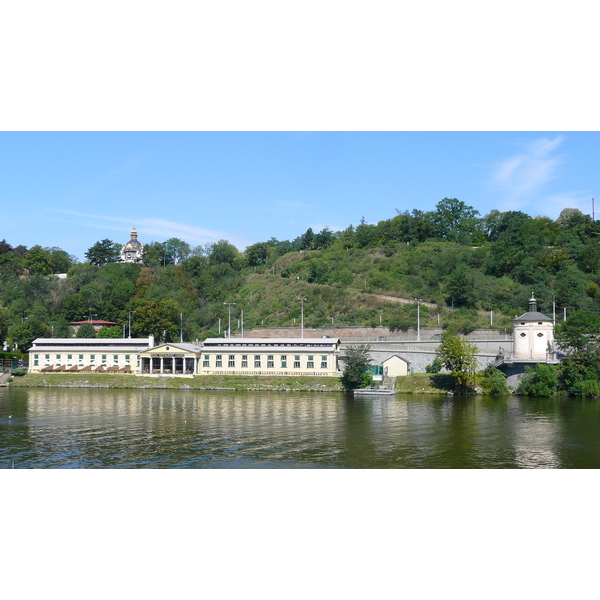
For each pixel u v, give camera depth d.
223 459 78.75
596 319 132.50
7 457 80.38
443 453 81.25
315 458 79.06
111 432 96.88
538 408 116.94
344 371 154.38
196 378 166.12
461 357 141.00
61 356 182.75
